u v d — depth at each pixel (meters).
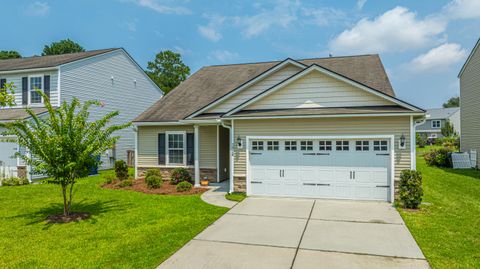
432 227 7.38
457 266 5.29
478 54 18.14
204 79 18.11
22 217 8.70
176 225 7.78
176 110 15.49
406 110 9.83
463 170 17.58
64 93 17.80
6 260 5.75
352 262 5.50
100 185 13.95
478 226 7.42
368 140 10.20
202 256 5.82
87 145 8.59
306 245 6.34
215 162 14.53
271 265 5.40
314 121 10.67
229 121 11.88
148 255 5.89
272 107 11.86
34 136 8.18
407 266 5.32
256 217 8.47
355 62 15.68
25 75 18.50
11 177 14.78
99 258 5.79
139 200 10.73
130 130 23.00
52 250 6.21
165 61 51.69
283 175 11.02
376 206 9.46
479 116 18.06
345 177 10.41
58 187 13.47
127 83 22.73
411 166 9.77
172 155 15.39
